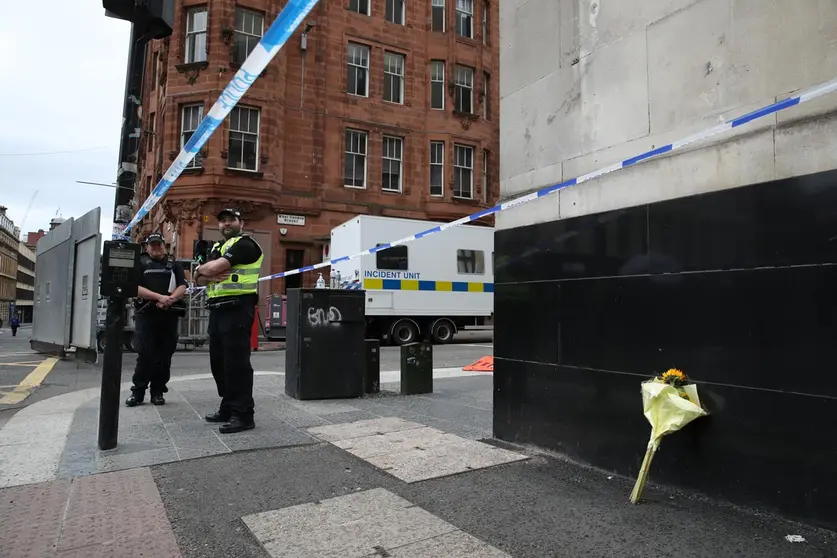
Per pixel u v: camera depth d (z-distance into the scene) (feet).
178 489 11.98
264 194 65.10
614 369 12.85
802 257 9.60
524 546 9.22
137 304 20.90
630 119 12.96
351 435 16.51
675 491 11.59
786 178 9.87
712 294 10.97
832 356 9.16
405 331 57.72
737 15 10.87
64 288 40.83
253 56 13.28
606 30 13.70
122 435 16.37
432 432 16.90
